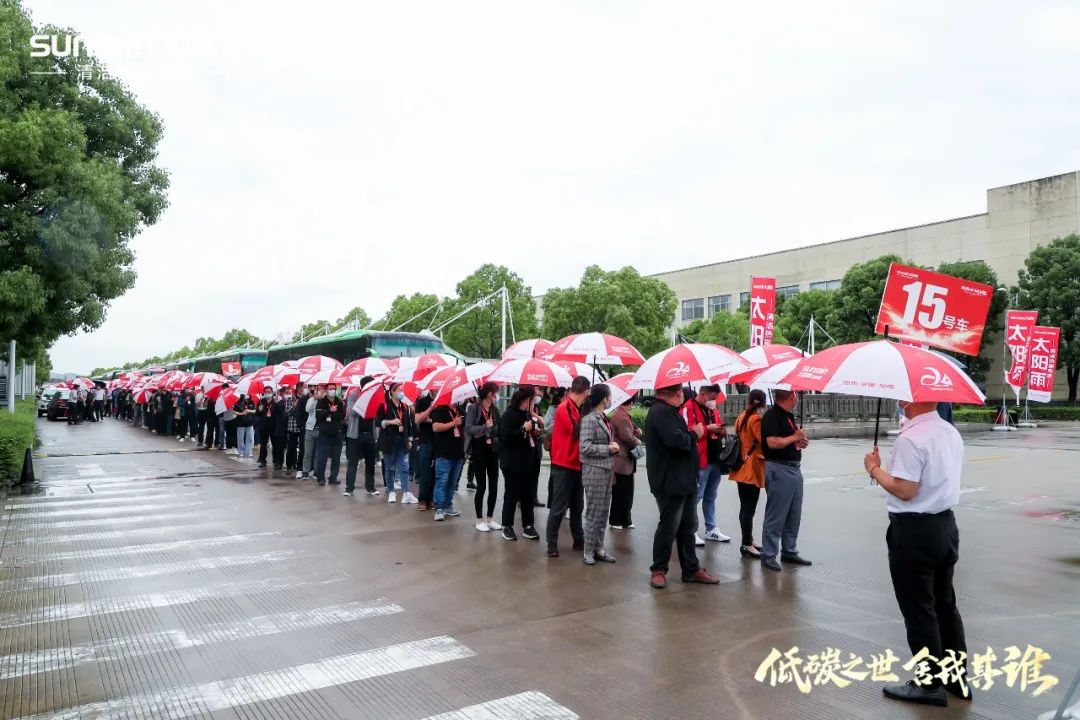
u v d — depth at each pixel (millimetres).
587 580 7285
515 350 13297
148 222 19922
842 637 5664
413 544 8922
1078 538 9422
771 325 21375
